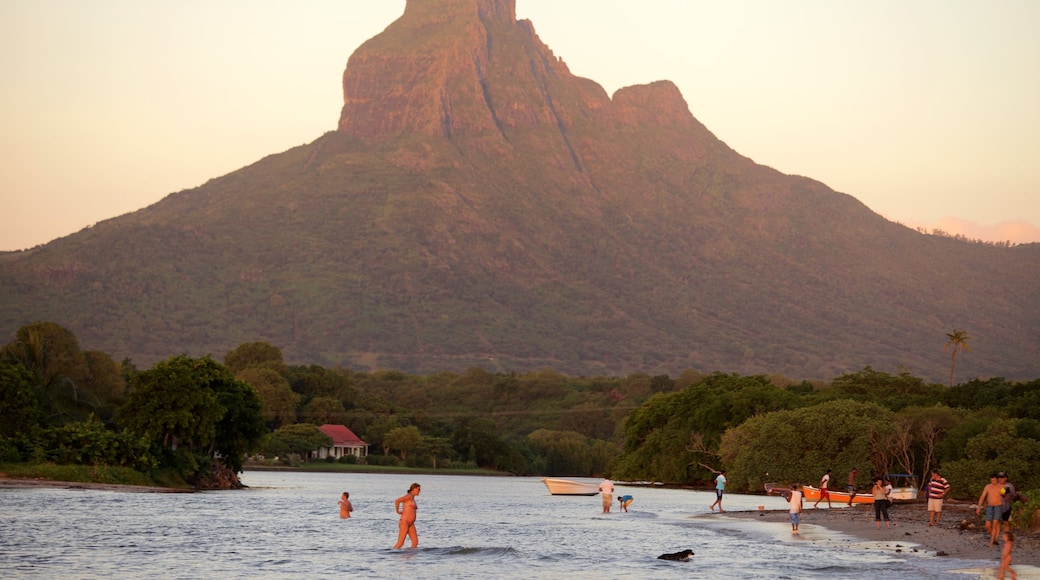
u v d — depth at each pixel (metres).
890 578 37.56
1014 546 46.31
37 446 88.75
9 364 91.31
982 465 84.56
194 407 97.06
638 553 47.44
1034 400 109.69
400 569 42.16
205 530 56.22
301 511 74.12
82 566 41.53
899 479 100.88
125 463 91.62
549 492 121.44
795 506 55.44
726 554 45.72
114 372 118.06
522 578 39.72
